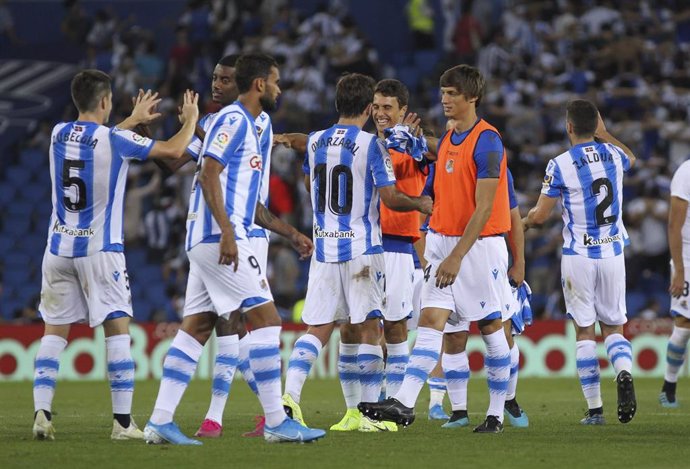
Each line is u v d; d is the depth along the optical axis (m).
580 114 33.38
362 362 30.28
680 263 40.03
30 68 91.00
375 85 31.97
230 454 25.11
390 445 27.03
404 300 31.52
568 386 52.75
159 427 26.80
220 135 26.12
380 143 29.53
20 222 81.25
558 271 69.25
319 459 24.41
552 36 85.81
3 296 76.25
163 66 87.50
